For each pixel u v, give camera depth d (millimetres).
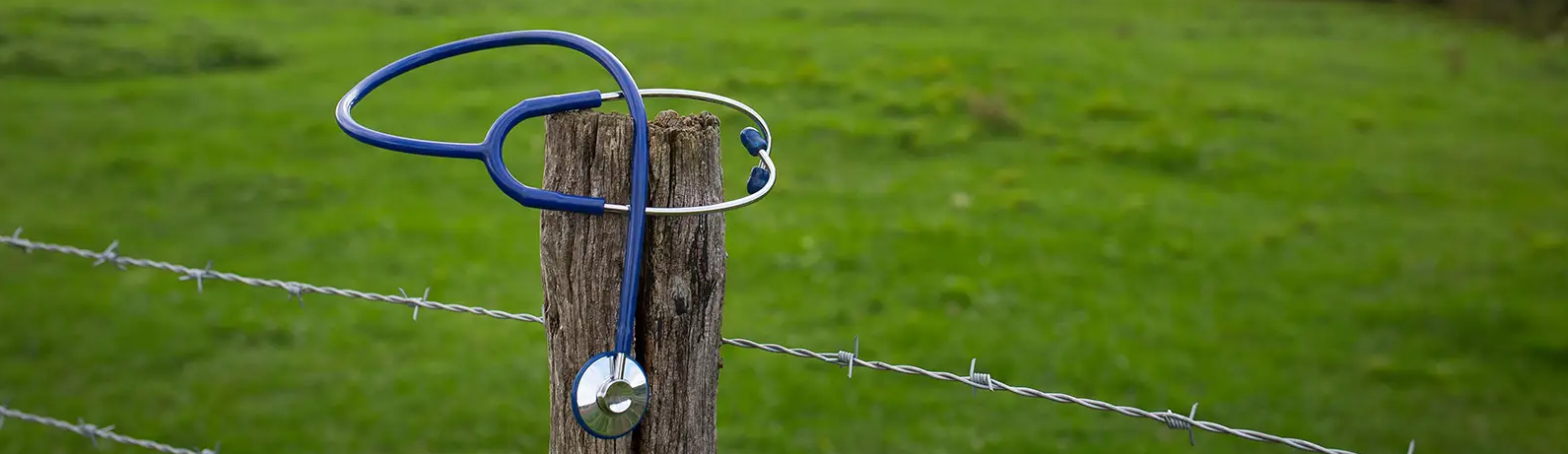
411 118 11375
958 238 8156
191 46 13797
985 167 10328
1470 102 14086
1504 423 5617
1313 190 10008
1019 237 8273
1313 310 7062
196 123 10703
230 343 5922
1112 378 5934
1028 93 13445
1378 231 8820
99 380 5434
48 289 6508
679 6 18688
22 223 7812
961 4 19969
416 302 2785
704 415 1971
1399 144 11828
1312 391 5898
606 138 1767
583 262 1832
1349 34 19047
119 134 10164
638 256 1758
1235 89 14289
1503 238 8695
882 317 6664
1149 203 9367
